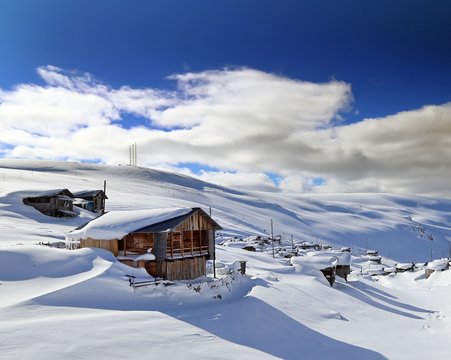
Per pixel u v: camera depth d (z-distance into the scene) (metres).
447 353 25.98
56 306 22.20
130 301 26.41
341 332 29.34
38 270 28.59
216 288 33.00
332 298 41.22
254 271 50.66
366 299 46.84
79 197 87.06
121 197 130.75
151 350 16.88
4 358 13.95
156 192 187.62
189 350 17.89
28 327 17.25
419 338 30.81
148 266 33.78
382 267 103.88
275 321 28.22
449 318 40.06
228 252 67.06
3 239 45.78
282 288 39.12
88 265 30.61
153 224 34.53
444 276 74.06
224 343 19.98
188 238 38.72
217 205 198.88
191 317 25.38
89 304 23.92
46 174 168.88
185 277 35.34
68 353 15.06
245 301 31.00
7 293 24.22
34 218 69.56
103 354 15.52
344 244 190.25
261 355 19.48
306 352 23.45
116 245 34.28
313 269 53.97
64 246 42.03
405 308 46.16
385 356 24.28
